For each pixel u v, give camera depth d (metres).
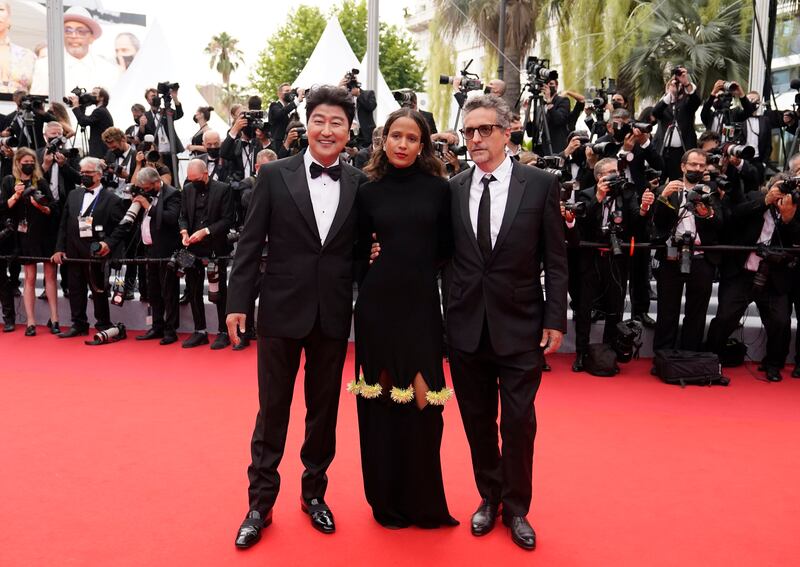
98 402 4.87
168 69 14.42
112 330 6.94
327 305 2.87
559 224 2.85
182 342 6.88
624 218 5.72
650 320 6.29
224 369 5.84
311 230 2.86
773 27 8.89
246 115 7.46
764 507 3.22
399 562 2.69
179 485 3.42
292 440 4.07
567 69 16.38
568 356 6.34
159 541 2.85
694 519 3.09
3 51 37.59
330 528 2.92
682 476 3.59
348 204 2.88
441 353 2.87
